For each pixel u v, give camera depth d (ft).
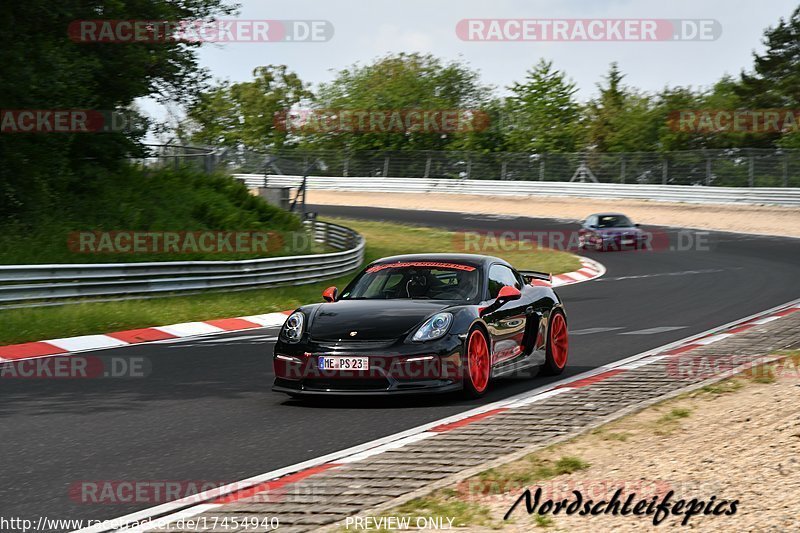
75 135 280.31
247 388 106.93
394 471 67.56
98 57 280.51
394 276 107.24
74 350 138.00
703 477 62.03
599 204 541.75
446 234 415.64
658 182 555.28
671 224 461.78
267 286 223.71
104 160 296.10
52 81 246.88
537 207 547.90
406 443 76.74
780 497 56.34
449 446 75.25
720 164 526.16
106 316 163.63
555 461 69.15
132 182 307.58
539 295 114.52
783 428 72.95
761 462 64.28
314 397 100.89
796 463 63.10
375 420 88.02
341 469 68.49
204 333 161.17
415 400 98.12
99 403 98.02
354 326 95.09
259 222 316.81
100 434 82.94
